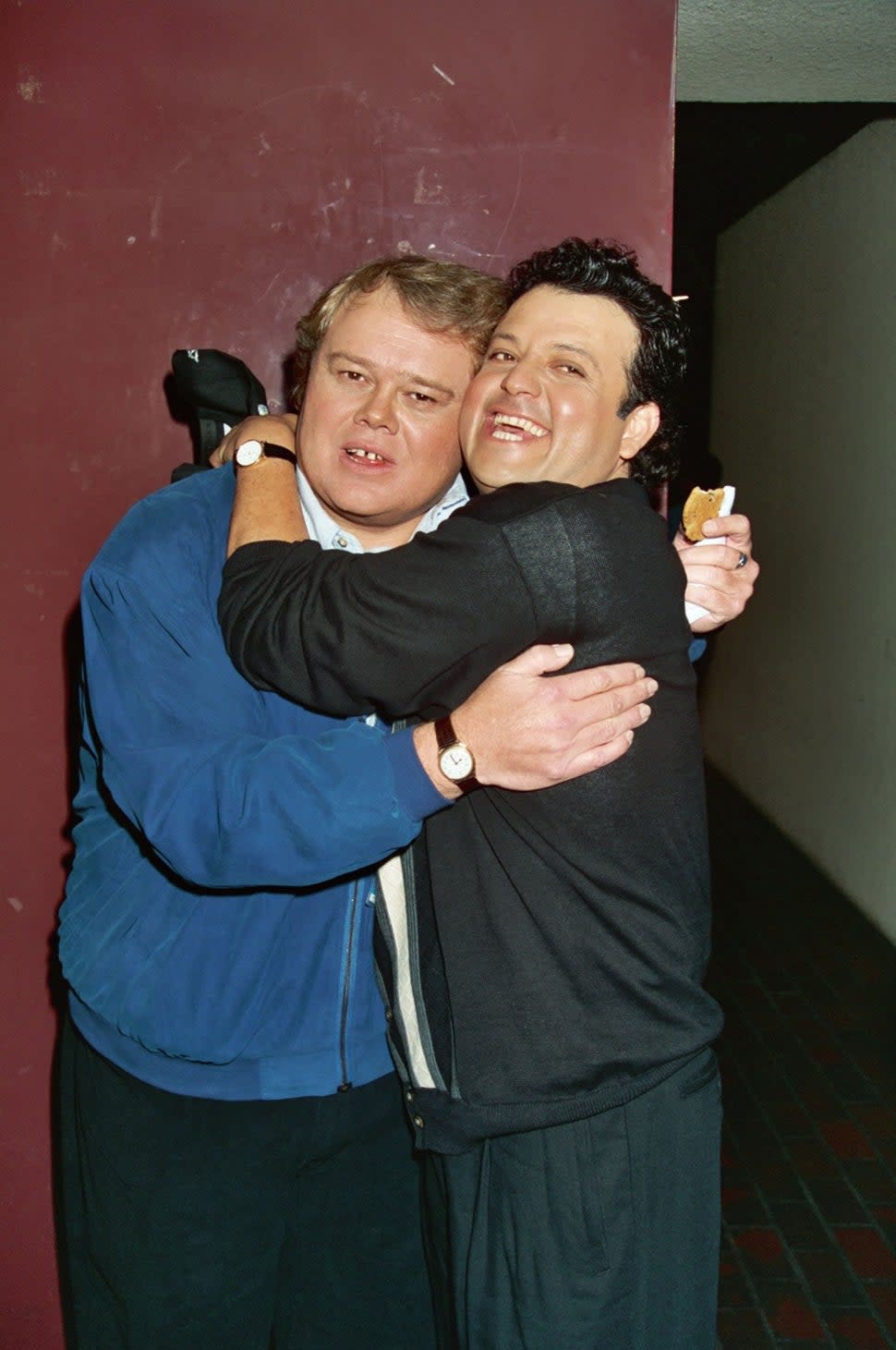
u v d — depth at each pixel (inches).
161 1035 64.7
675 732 59.8
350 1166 72.7
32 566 83.7
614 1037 59.2
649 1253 61.8
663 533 59.1
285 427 69.5
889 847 188.4
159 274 81.4
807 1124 141.5
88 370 82.0
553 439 60.7
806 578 221.0
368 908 66.1
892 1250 121.5
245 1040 65.6
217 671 61.8
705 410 285.9
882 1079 150.6
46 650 84.5
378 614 54.4
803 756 225.1
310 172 80.7
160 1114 67.0
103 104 79.7
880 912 191.9
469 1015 59.6
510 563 54.7
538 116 80.4
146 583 61.6
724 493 71.7
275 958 65.8
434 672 55.3
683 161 205.9
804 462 220.7
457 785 57.2
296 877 57.9
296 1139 68.9
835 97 109.3
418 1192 74.5
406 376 62.8
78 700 84.6
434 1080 61.8
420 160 80.7
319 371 64.5
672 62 80.1
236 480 66.1
